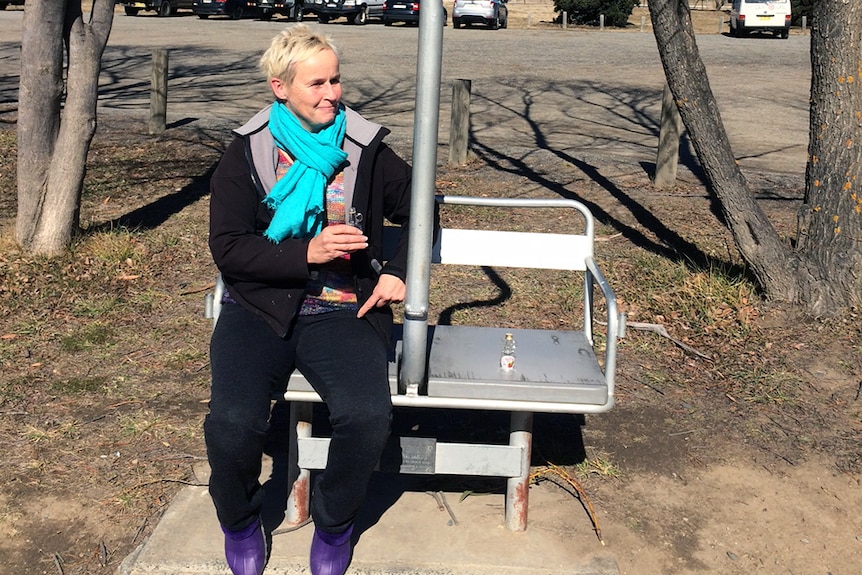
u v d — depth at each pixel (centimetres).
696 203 761
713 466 375
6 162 845
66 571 301
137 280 557
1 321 490
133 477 351
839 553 323
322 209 276
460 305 532
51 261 565
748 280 540
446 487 347
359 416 260
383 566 297
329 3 2861
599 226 691
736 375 450
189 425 391
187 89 1412
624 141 1077
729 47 2348
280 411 408
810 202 507
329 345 274
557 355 308
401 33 2569
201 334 485
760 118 1280
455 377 284
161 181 787
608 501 346
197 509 328
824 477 369
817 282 503
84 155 577
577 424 403
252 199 278
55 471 354
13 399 408
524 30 2925
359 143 280
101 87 1400
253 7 2950
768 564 316
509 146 1001
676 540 326
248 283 278
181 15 3100
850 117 486
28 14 549
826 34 479
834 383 446
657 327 499
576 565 303
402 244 286
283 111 277
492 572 298
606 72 1750
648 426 404
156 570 295
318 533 283
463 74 1675
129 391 420
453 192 784
